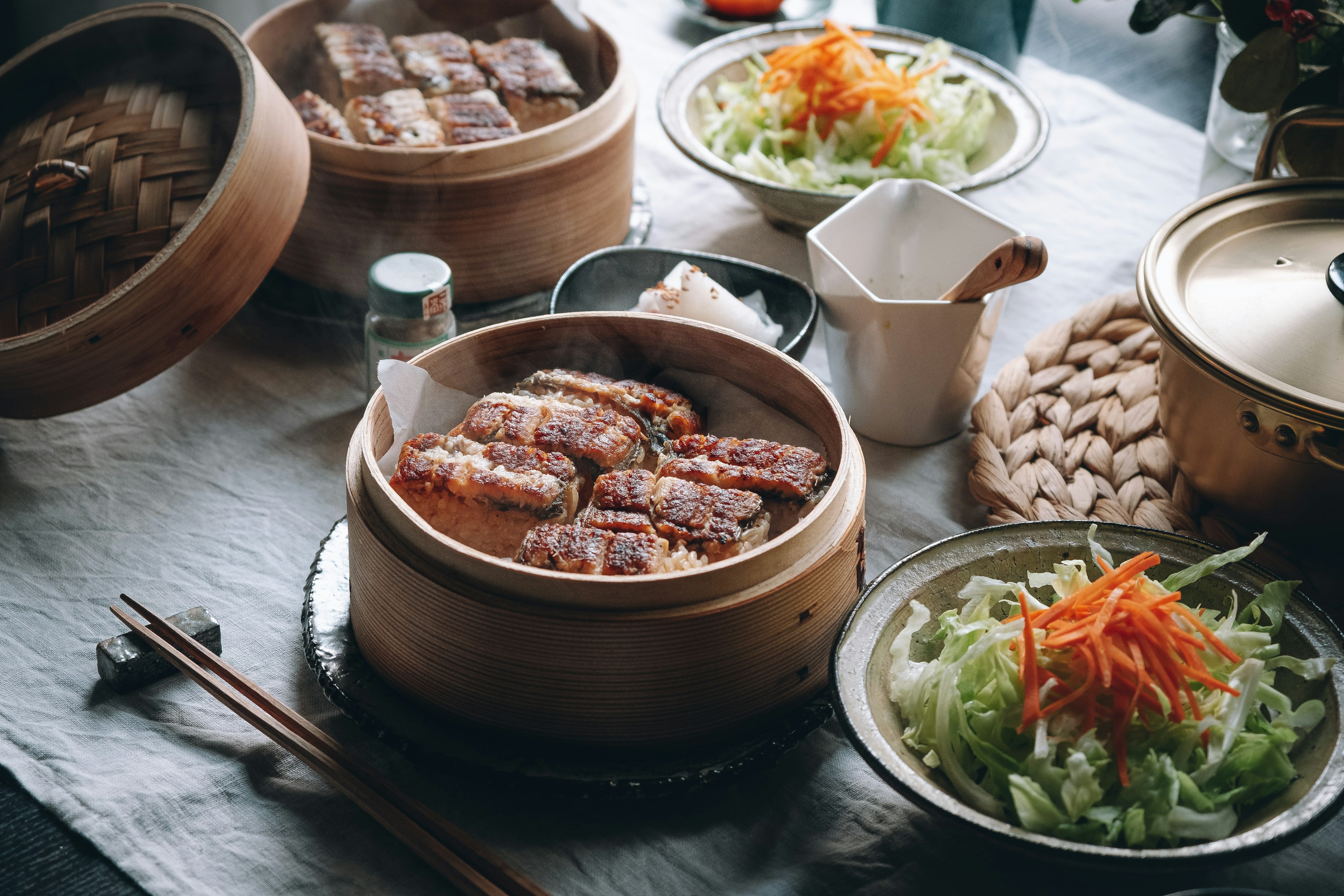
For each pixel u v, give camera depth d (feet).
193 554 2.74
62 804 2.39
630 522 2.41
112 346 2.68
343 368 3.08
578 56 3.40
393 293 2.73
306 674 2.56
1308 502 2.49
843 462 2.42
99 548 2.74
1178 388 2.56
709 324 2.64
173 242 2.68
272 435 2.95
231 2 3.82
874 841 2.37
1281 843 2.13
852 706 2.26
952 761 2.26
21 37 3.70
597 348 2.66
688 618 2.25
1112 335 2.99
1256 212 2.64
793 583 2.30
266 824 2.39
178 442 2.93
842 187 3.18
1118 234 3.37
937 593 2.41
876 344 2.80
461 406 2.62
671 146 3.63
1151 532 2.43
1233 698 2.27
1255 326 2.49
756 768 2.36
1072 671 2.29
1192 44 3.96
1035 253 2.60
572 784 2.31
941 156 3.27
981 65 3.41
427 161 2.87
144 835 2.37
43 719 2.49
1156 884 2.33
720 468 2.49
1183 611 2.31
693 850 2.37
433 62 3.26
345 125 3.11
